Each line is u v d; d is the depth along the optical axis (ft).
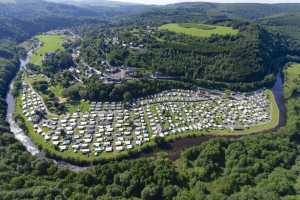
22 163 632.79
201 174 598.34
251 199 492.13
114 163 627.05
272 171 597.52
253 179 574.97
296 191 533.14
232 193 542.57
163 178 569.64
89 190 538.47
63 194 509.35
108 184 578.25
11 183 538.06
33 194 491.31
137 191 558.97
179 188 552.82
